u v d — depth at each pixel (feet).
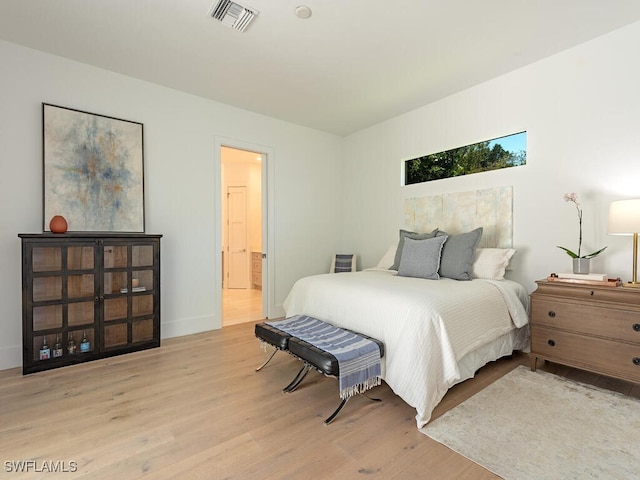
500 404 6.36
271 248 13.74
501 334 7.77
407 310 6.40
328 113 13.21
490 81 10.39
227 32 7.84
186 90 11.14
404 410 6.23
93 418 5.90
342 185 16.30
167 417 5.95
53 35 8.02
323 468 4.62
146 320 9.70
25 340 7.80
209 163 11.92
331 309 8.10
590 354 7.04
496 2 6.81
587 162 8.41
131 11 7.07
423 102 12.12
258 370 8.16
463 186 11.30
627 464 4.65
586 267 7.79
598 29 7.84
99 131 9.61
